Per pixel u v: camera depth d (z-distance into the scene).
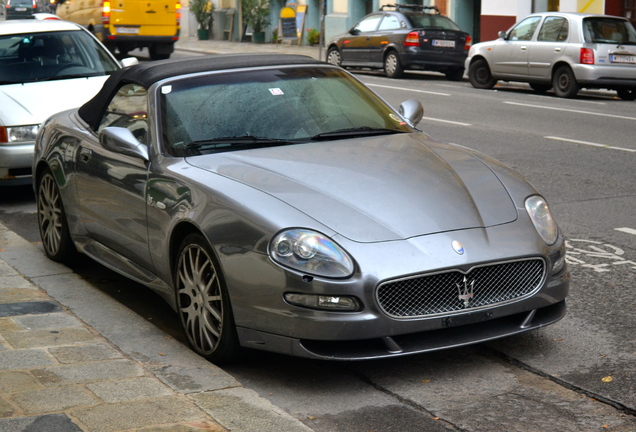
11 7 41.47
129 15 25.72
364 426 4.04
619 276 6.34
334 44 26.56
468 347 4.98
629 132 13.64
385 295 4.30
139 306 5.96
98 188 5.90
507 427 3.99
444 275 4.38
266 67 5.97
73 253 6.71
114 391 4.16
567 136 13.32
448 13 30.11
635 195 9.13
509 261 4.50
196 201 4.81
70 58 10.27
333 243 4.32
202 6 41.66
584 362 4.74
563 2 25.47
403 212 4.55
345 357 4.30
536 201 4.89
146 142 5.46
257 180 4.77
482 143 12.77
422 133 5.88
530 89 21.78
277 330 4.38
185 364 4.70
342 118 5.69
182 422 3.83
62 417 3.86
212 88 5.68
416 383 4.52
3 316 5.39
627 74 18.98
